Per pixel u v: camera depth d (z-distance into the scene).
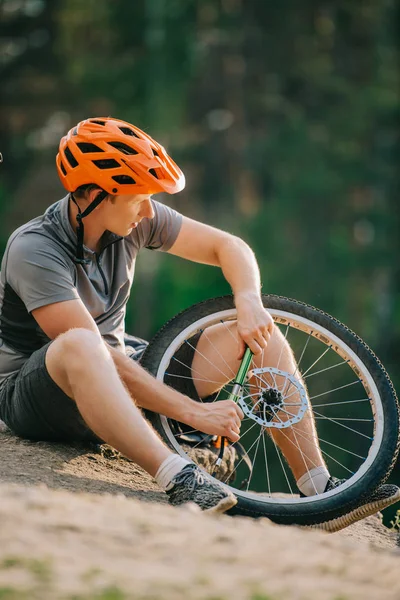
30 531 3.48
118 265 5.54
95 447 5.77
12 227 46.00
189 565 3.35
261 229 44.75
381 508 5.39
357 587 3.31
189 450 5.82
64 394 5.11
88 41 49.50
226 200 46.50
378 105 47.41
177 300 40.31
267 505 5.23
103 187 5.12
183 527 3.76
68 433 5.56
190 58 47.66
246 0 49.19
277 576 3.34
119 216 5.25
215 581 3.21
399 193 46.56
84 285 5.38
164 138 46.84
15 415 5.52
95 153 5.11
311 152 46.25
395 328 40.91
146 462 4.74
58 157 5.34
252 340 5.50
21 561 3.22
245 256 5.81
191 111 47.75
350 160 46.56
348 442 25.28
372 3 49.31
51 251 5.21
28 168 47.31
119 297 5.60
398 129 47.75
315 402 26.81
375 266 44.16
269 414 5.56
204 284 40.94
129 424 4.73
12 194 46.62
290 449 5.59
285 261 44.31
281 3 48.84
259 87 47.94
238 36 48.19
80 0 49.03
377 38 49.41
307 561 3.52
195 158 46.91
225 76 47.91
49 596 2.98
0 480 4.97
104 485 5.28
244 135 47.12
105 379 4.75
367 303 42.88
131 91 47.81
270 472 19.34
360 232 46.66
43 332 5.41
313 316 5.81
